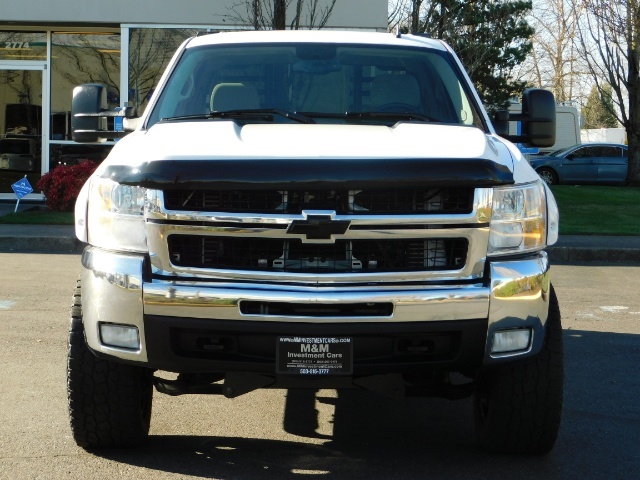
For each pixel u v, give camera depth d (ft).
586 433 16.75
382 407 18.47
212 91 17.43
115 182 13.30
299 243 12.88
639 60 95.25
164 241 12.94
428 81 17.78
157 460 14.79
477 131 14.82
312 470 14.47
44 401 18.11
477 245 13.03
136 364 13.38
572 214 59.57
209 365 13.14
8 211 54.34
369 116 16.85
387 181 12.56
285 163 12.60
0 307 27.89
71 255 41.22
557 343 14.29
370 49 18.35
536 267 13.41
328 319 12.77
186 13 56.59
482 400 15.55
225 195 12.82
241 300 12.76
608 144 102.17
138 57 57.36
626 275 39.45
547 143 18.06
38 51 59.11
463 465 14.80
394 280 12.93
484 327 13.07
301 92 17.42
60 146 59.57
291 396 19.17
